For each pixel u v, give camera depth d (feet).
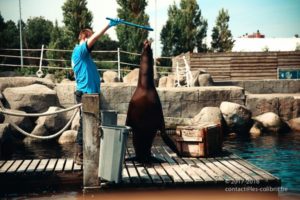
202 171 22.84
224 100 57.47
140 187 20.54
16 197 21.67
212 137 27.37
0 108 23.80
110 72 69.77
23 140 48.08
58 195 21.86
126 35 115.65
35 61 135.44
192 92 56.49
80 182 23.75
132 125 25.03
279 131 54.90
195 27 150.10
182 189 20.71
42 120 48.98
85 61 23.24
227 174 22.07
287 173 28.81
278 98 58.65
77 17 111.96
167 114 55.98
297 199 21.16
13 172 23.30
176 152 26.61
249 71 86.17
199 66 84.89
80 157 24.76
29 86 53.88
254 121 55.88
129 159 25.81
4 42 120.16
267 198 21.02
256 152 38.29
